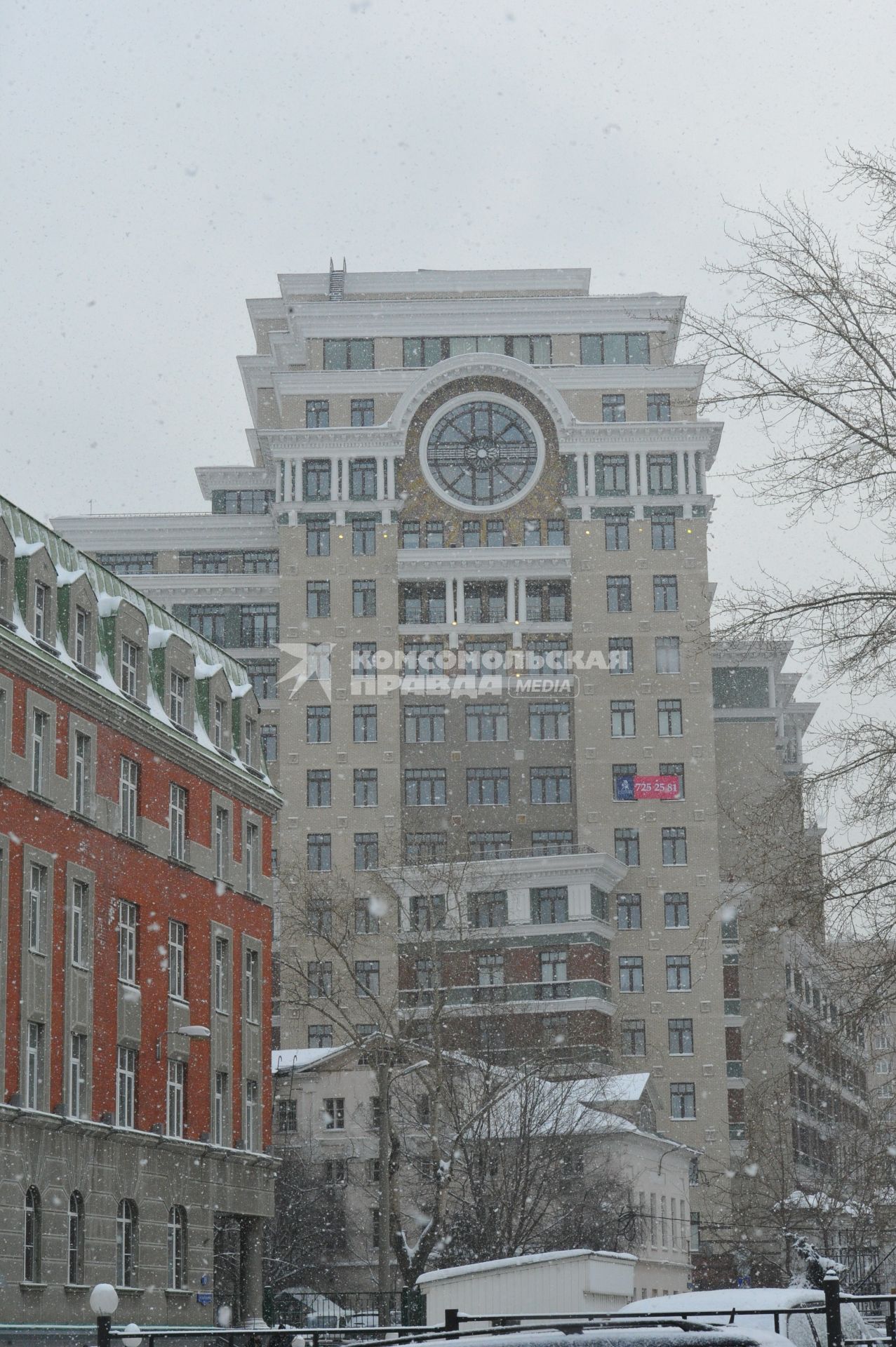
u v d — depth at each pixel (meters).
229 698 83.75
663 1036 141.62
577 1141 90.56
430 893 105.00
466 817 147.38
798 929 28.20
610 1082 113.56
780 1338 12.30
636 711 148.25
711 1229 113.12
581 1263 35.75
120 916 70.19
